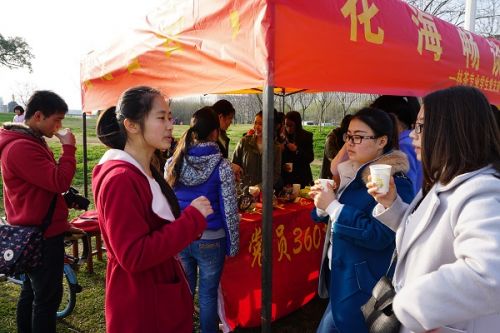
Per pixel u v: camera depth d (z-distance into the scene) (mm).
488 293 795
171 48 2268
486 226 852
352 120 1832
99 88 3373
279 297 2918
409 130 2453
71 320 3041
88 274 3834
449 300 850
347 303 1758
